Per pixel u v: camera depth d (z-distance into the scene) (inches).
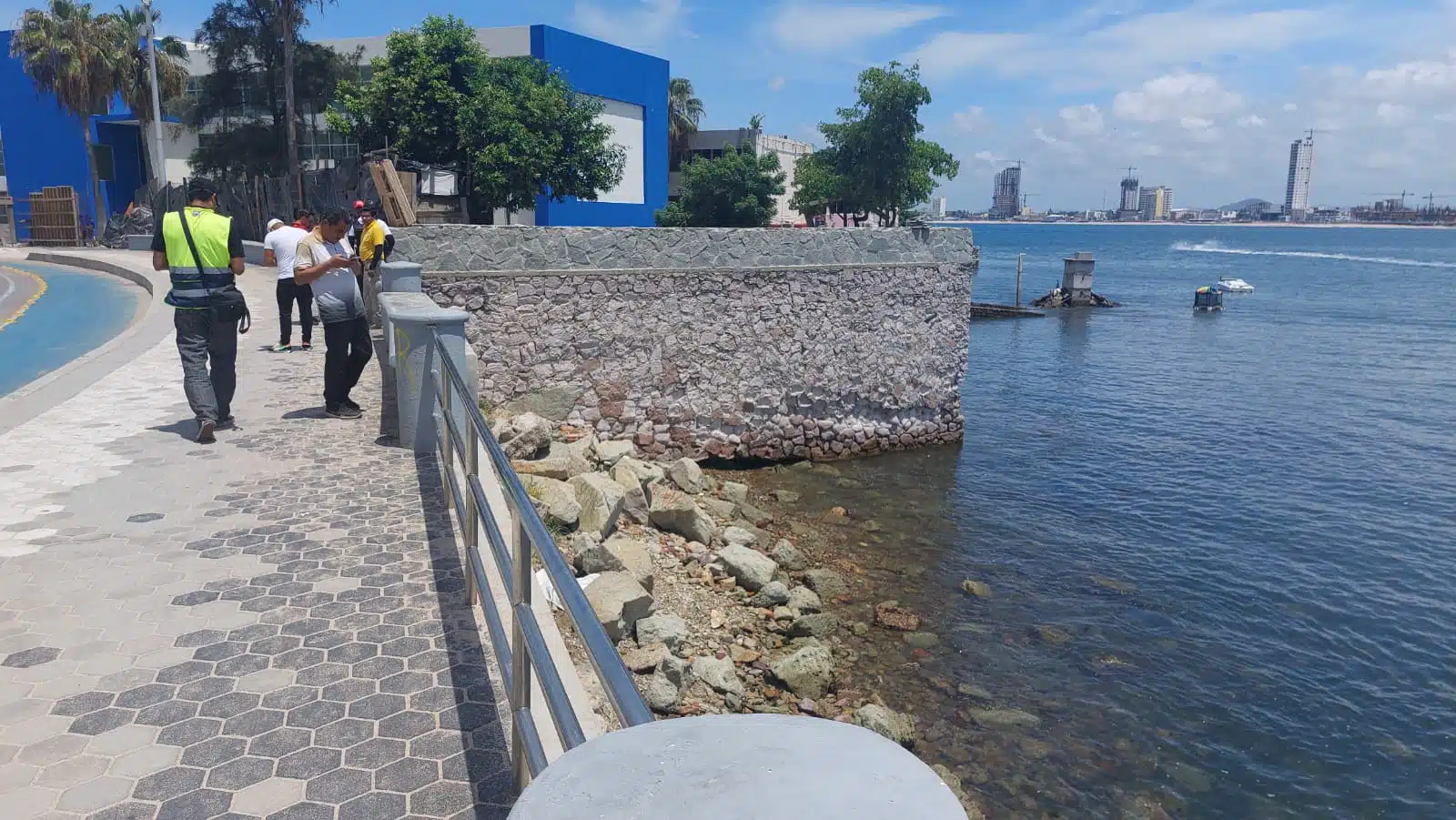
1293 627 492.7
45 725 136.6
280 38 1537.9
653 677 327.0
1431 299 2610.7
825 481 680.4
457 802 120.5
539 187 1312.7
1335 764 370.9
